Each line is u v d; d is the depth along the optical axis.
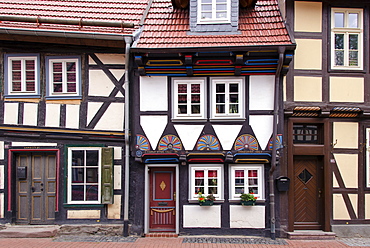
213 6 8.17
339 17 8.25
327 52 8.11
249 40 7.60
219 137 7.84
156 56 7.64
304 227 8.05
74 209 8.02
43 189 8.21
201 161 7.86
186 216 7.86
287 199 7.91
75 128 8.09
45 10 8.73
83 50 8.15
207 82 7.90
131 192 7.97
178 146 7.84
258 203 7.84
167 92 7.91
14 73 8.25
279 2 8.47
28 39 7.98
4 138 8.20
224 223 7.84
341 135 8.12
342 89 8.07
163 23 8.39
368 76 8.14
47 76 8.16
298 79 8.00
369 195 8.05
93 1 9.24
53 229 7.77
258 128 7.81
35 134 8.11
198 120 7.85
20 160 8.30
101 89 8.13
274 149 7.59
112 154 7.98
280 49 7.27
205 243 7.25
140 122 7.88
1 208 8.09
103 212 8.00
